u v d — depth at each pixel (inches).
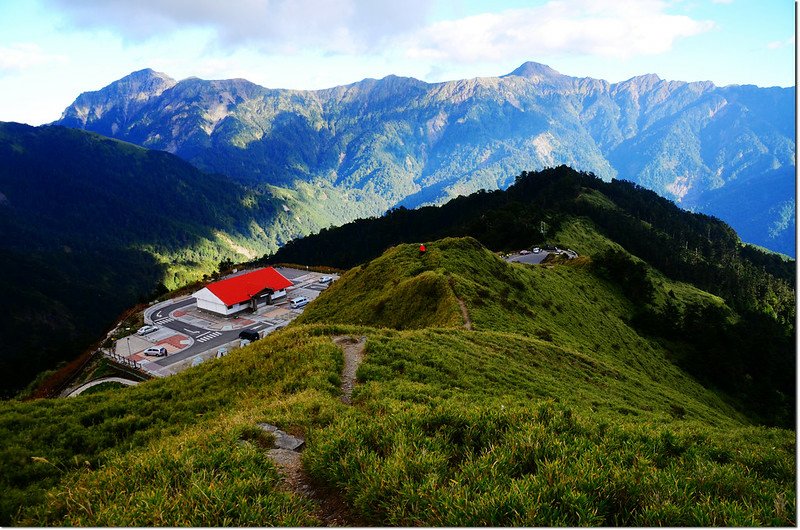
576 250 5044.3
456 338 1304.1
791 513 346.9
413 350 1083.9
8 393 3479.3
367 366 928.9
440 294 2032.5
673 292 4901.6
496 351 1301.7
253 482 386.0
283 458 490.3
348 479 398.9
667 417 1078.4
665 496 354.9
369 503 362.0
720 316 3789.4
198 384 952.3
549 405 535.2
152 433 698.8
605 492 352.8
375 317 2187.5
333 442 446.0
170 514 341.1
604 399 1143.6
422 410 550.0
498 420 495.8
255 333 3567.9
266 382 903.7
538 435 439.8
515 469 397.1
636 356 2564.0
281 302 4667.8
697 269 6225.4
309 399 690.2
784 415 2755.9
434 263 2503.7
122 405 821.2
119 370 3048.7
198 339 3639.3
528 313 2130.9
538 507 319.9
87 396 903.1
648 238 6579.7
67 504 406.0
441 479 377.4
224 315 4183.1
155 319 4165.8
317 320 2635.3
